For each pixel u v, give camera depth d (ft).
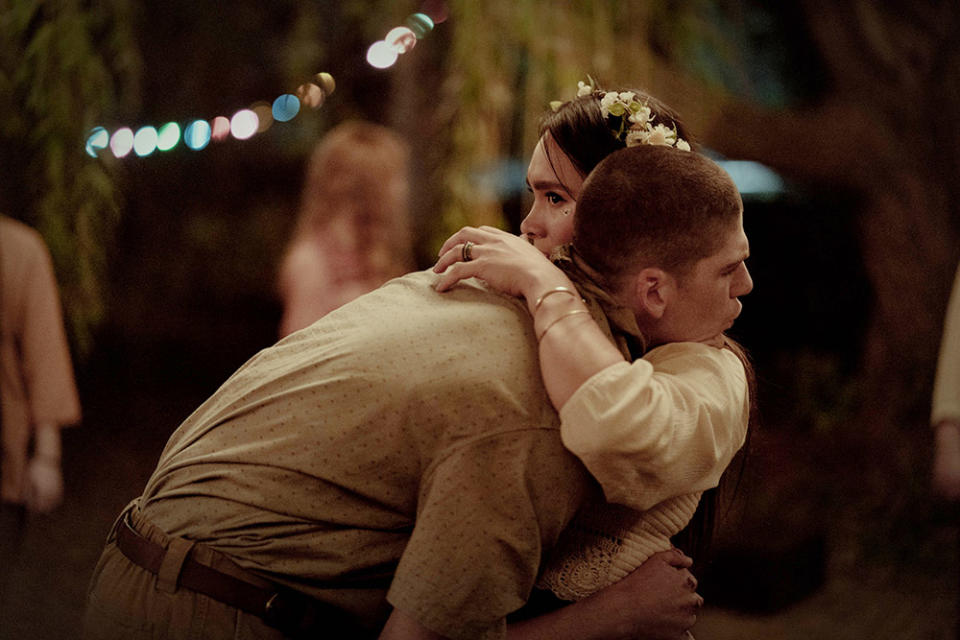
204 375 26.40
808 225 22.97
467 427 4.24
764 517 14.42
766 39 21.50
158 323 28.07
